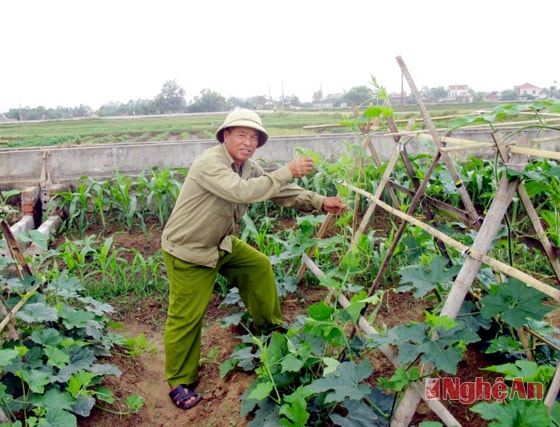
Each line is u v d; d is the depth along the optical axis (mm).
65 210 6613
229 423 3094
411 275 2627
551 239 3520
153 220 6629
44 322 3533
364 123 3389
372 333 2758
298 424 2443
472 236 3432
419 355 2352
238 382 3418
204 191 3178
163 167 7402
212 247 3303
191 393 3385
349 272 3133
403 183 6449
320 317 2754
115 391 3389
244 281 3662
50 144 26516
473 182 6148
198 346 3459
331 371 2488
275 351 2879
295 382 2975
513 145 2271
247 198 3012
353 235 3678
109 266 5309
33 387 2645
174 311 3346
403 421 2377
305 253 4219
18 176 7008
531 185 2361
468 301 2934
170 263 3314
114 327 4000
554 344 2721
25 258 3795
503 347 2604
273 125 33281
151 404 3402
